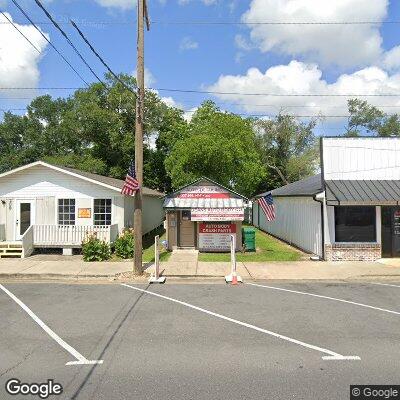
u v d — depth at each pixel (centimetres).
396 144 1705
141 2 1320
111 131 4475
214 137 3519
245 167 3691
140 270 1329
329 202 1534
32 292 1093
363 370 555
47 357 609
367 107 6012
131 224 2216
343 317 834
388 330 743
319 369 559
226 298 1016
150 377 533
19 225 1986
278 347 650
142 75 1334
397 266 1480
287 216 2320
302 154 5384
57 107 5762
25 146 5784
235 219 1806
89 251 1612
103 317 834
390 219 1638
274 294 1066
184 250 1898
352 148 1702
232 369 559
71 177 1983
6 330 746
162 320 809
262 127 5431
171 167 3716
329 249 1606
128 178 1320
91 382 519
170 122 4984
